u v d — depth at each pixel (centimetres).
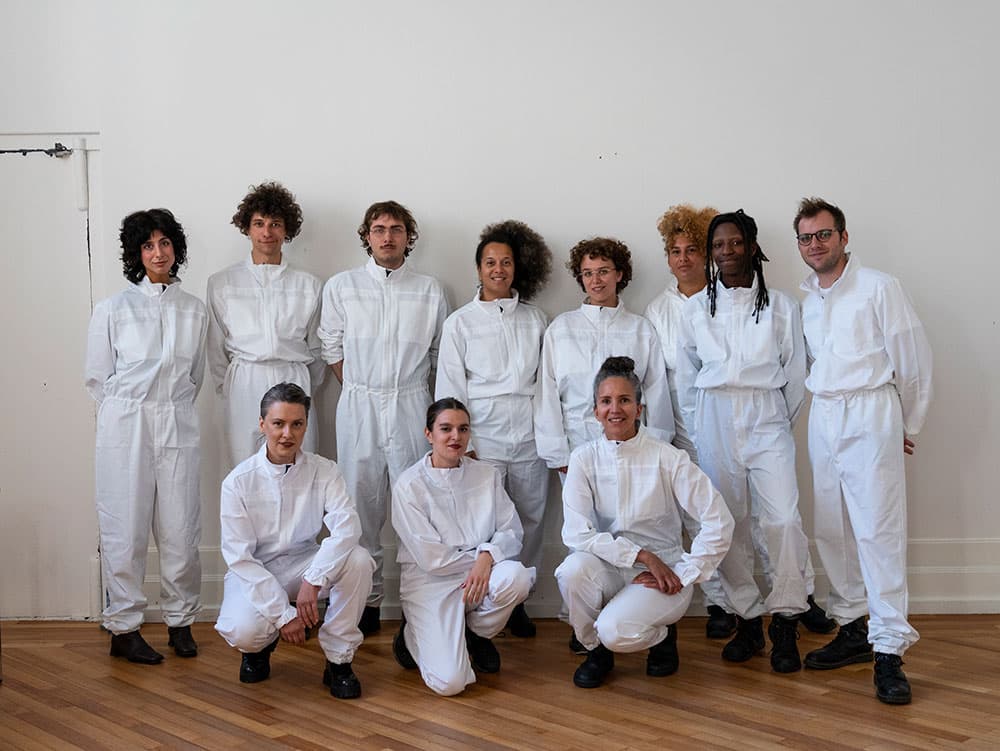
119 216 399
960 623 378
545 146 401
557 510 399
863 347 302
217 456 396
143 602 341
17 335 400
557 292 402
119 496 338
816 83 399
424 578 317
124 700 295
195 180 400
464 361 369
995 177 397
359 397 368
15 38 398
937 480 398
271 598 296
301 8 400
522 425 368
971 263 398
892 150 398
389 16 400
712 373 329
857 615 320
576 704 288
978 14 396
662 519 316
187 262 401
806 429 398
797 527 316
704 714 278
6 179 400
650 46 400
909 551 397
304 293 377
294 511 311
